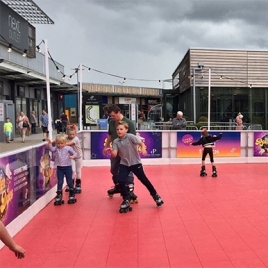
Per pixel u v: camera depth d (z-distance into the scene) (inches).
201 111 870.4
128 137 217.6
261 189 274.5
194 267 135.1
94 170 375.9
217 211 213.8
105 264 139.9
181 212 212.5
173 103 1151.6
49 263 141.9
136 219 199.6
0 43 770.2
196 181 309.7
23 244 163.5
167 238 167.8
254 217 200.4
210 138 332.5
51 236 173.6
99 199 249.3
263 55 887.1
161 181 310.8
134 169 219.9
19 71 748.6
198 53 872.9
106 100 1622.8
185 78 962.7
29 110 1037.2
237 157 422.0
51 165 250.5
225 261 139.9
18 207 181.9
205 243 160.2
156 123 735.7
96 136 401.4
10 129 695.7
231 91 884.6
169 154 414.0
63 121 914.7
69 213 214.1
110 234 175.2
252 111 891.4
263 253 147.6
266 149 426.0
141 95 1753.2
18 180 182.2
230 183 299.4
